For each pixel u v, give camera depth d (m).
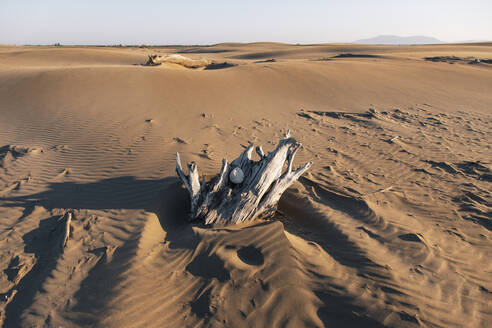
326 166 6.79
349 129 9.84
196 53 66.06
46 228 4.16
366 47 58.84
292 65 18.42
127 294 3.07
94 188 5.20
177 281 3.26
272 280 3.23
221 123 9.59
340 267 3.58
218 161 6.51
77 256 3.62
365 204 5.05
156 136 7.92
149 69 15.23
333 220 4.60
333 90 14.91
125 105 10.58
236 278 3.24
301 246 3.83
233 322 2.80
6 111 9.83
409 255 3.82
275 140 8.38
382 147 8.17
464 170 6.67
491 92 16.23
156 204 4.74
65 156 6.55
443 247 4.00
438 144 8.45
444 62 25.20
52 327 2.75
